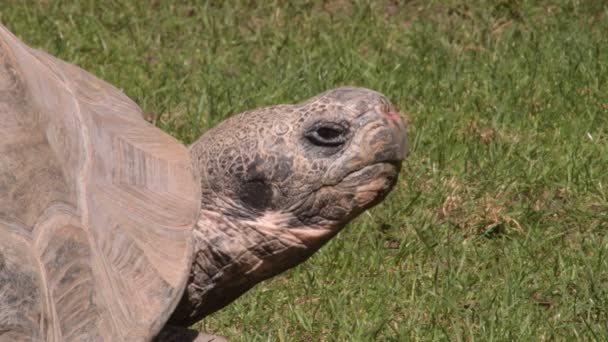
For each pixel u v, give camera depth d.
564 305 6.89
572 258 7.39
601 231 7.86
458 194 8.26
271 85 9.95
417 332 6.64
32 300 3.79
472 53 10.80
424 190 8.36
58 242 4.09
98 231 4.36
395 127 5.28
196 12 12.02
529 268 7.31
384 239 7.80
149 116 9.65
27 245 3.94
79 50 11.04
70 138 4.55
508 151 8.70
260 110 5.44
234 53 11.04
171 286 4.48
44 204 4.13
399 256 7.55
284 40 11.05
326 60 10.53
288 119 5.32
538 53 10.52
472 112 9.40
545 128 9.16
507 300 6.92
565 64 10.30
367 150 5.23
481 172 8.46
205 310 5.48
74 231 4.20
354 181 5.26
